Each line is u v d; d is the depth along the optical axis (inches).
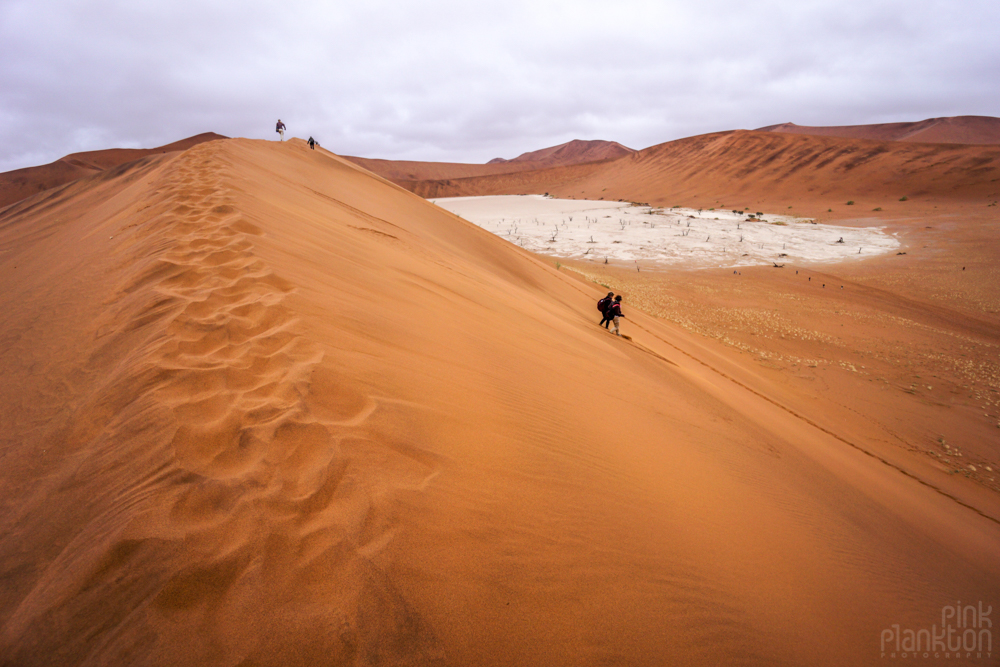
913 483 306.2
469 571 78.9
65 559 71.6
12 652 60.7
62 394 122.6
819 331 751.1
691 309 860.6
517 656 69.6
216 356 122.6
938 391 535.8
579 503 112.1
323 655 60.7
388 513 82.6
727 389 377.4
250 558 70.0
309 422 97.7
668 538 115.0
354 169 1002.7
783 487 192.1
